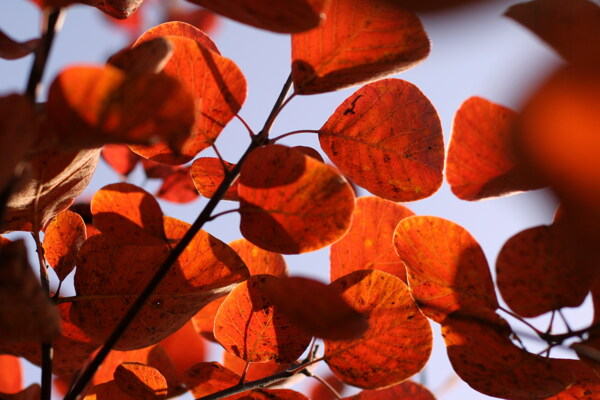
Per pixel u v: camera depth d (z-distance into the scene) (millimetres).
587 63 611
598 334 755
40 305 690
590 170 593
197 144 754
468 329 762
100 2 751
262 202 734
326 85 746
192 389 792
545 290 760
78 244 784
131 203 753
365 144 774
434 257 770
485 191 763
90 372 733
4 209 693
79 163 754
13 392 827
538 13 681
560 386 750
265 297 775
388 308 768
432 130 771
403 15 731
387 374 769
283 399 781
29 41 729
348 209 729
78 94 678
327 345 774
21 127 675
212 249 761
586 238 626
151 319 765
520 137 622
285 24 700
